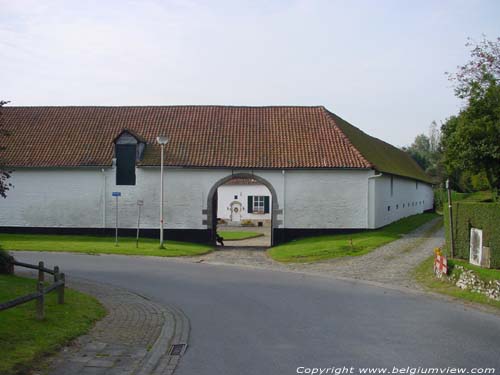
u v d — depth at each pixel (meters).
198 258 22.81
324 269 18.73
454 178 44.47
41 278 11.35
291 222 29.81
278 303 12.52
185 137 31.62
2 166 15.78
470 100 20.28
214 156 30.23
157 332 9.74
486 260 15.27
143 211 30.28
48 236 29.45
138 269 18.48
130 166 30.36
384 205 33.03
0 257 14.24
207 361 7.94
